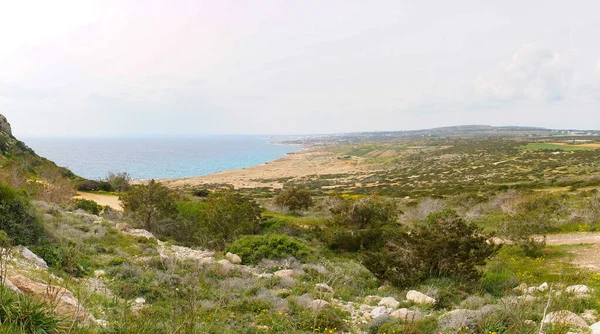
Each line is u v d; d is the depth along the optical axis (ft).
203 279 37.52
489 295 35.27
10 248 28.68
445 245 41.42
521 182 193.06
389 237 66.85
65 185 102.83
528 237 59.26
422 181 262.26
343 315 29.94
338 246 70.03
